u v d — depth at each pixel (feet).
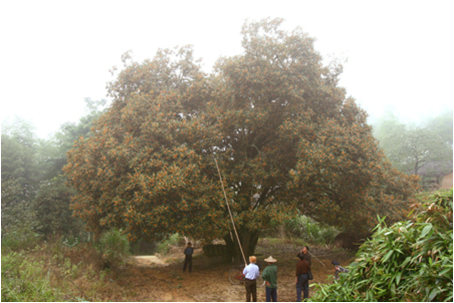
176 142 37.99
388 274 11.73
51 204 60.03
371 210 40.29
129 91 45.11
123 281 35.70
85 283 29.60
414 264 11.71
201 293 33.01
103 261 40.40
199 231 36.73
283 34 43.78
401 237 12.35
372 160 39.60
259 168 39.24
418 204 14.37
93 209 38.78
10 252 32.65
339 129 38.88
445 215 12.93
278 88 39.19
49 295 23.77
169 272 42.22
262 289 34.50
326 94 42.57
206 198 35.73
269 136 44.11
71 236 57.93
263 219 39.32
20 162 73.41
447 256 10.85
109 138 39.01
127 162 36.60
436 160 73.15
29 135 88.33
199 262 48.29
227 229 37.55
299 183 37.60
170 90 41.11
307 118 39.24
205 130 37.55
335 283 14.07
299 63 40.45
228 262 46.73
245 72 39.65
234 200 39.83
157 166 35.45
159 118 37.35
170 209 35.14
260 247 57.52
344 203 41.29
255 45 42.24
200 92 42.16
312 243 59.36
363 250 14.46
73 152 41.65
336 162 35.35
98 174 36.04
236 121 38.65
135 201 33.86
